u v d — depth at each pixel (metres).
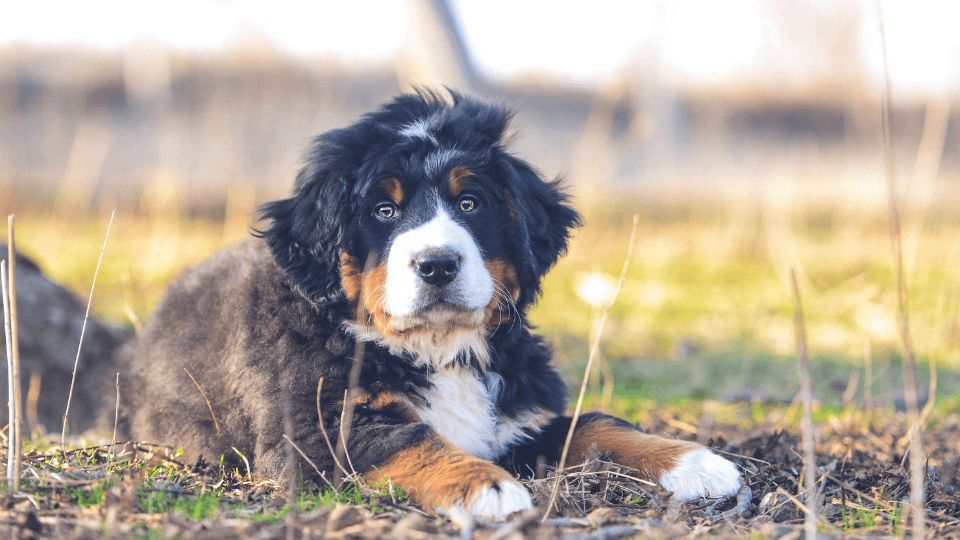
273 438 2.81
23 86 19.23
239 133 15.09
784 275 8.73
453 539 2.22
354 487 2.63
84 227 11.62
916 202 10.36
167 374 3.41
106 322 5.88
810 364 6.29
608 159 12.46
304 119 16.23
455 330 3.03
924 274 9.72
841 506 2.76
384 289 2.95
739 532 2.43
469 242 2.96
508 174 3.22
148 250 10.04
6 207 12.50
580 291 5.85
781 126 21.39
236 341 3.12
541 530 2.29
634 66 16.08
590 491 2.80
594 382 5.67
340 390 2.89
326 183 3.09
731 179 15.05
